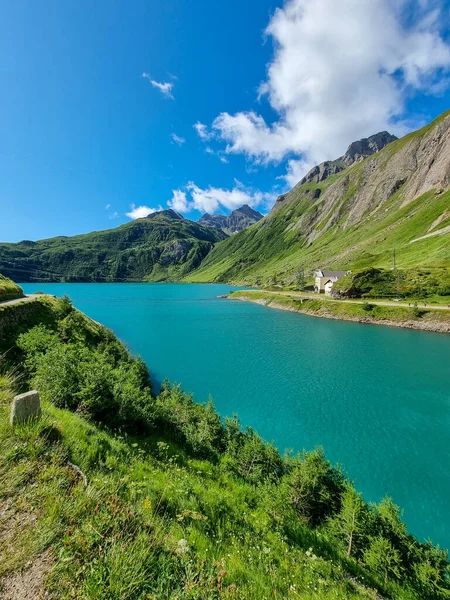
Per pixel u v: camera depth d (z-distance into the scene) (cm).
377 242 18488
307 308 11600
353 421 3444
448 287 9600
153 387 4278
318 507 1672
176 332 8319
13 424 908
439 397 4041
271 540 1002
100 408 1612
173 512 880
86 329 4756
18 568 520
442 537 2020
